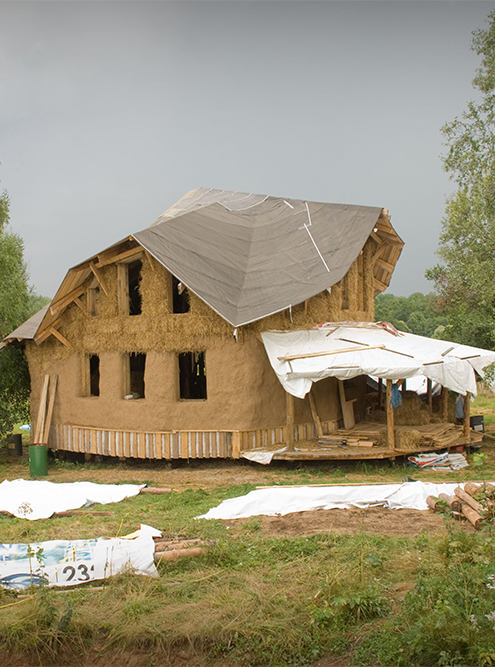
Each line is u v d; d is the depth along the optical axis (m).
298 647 5.99
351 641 6.05
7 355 20.55
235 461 16.28
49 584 7.34
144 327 16.38
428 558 7.58
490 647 5.29
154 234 16.38
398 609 6.48
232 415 15.52
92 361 22.39
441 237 24.62
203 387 24.83
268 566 7.88
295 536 9.05
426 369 14.38
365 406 20.11
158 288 16.31
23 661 6.16
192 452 15.87
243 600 6.79
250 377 15.51
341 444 15.45
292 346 15.34
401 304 93.00
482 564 6.88
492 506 9.16
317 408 17.05
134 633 6.27
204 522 9.93
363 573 7.25
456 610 5.77
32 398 19.64
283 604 6.71
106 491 12.62
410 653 5.57
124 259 16.97
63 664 6.14
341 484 12.22
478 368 15.73
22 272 23.81
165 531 9.45
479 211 22.77
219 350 15.68
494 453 16.64
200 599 6.97
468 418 16.16
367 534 8.97
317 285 16.22
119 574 7.46
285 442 16.23
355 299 19.19
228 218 20.08
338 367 14.12
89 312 17.95
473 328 22.03
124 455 16.72
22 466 18.27
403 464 14.97
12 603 6.94
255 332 15.62
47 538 9.27
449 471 14.23
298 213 20.33
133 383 21.95
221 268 16.66
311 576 7.38
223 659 6.04
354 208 19.44
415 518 9.88
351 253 17.34
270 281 16.62
